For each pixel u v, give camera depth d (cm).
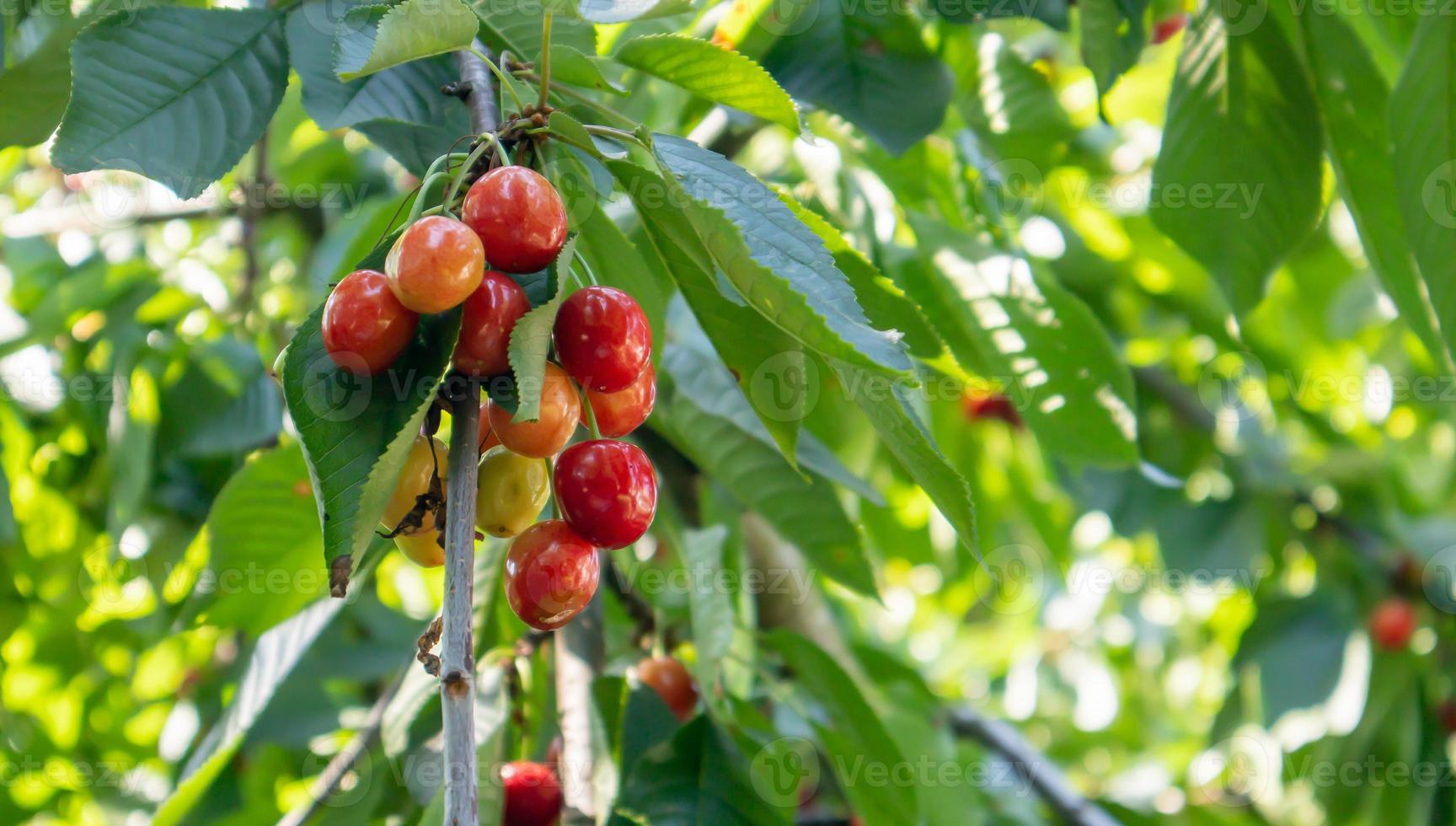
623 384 79
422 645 76
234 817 118
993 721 148
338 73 78
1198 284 150
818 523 102
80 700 149
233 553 96
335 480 75
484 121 80
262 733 123
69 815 149
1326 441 162
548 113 80
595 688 95
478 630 96
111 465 120
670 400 101
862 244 106
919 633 261
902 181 110
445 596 74
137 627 135
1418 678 156
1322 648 157
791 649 102
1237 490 158
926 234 106
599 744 93
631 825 92
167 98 86
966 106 115
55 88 89
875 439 120
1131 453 107
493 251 77
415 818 97
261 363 123
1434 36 92
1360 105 98
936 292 106
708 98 82
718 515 114
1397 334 175
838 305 78
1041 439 109
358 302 76
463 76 83
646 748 95
